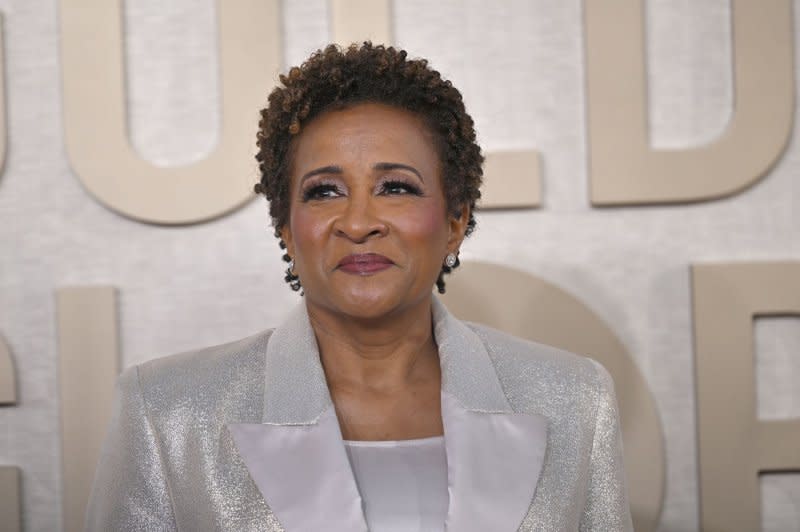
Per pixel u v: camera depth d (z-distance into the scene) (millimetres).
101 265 6145
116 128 6031
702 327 6102
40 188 6125
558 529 3664
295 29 6176
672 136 6211
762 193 6184
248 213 6168
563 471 3805
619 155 6082
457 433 3654
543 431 3764
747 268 6090
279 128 3781
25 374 6133
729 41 6188
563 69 6191
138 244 6148
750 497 6090
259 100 6043
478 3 6191
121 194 6016
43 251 6125
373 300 3514
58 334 6055
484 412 3754
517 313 6078
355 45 3801
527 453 3701
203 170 6031
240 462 3584
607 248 6191
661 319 6191
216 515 3518
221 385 3781
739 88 6098
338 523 3379
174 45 6168
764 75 6094
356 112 3658
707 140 6207
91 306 6035
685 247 6184
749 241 6188
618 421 4105
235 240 6172
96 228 6137
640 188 6086
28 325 6129
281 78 3801
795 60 6191
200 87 6180
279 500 3447
